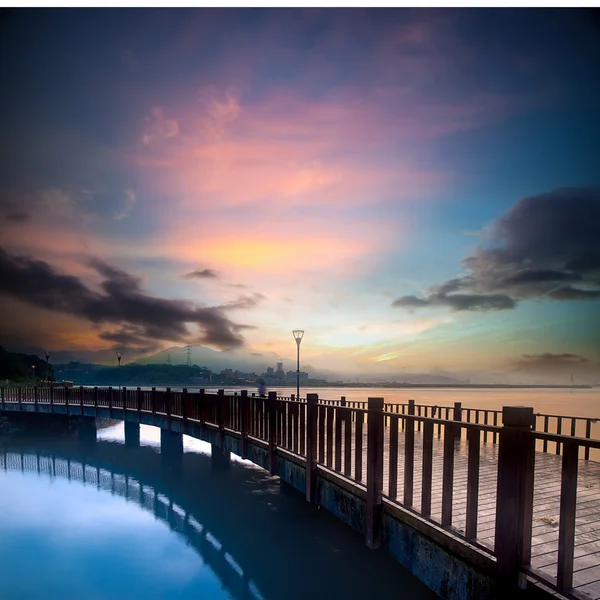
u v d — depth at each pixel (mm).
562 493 2875
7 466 16531
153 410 17188
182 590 7410
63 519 10945
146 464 16547
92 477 14883
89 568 8258
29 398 23812
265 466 8977
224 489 12844
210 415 12750
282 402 8344
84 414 21281
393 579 7262
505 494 3264
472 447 3680
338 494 6039
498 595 3334
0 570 8180
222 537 9438
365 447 9648
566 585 2830
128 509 11586
